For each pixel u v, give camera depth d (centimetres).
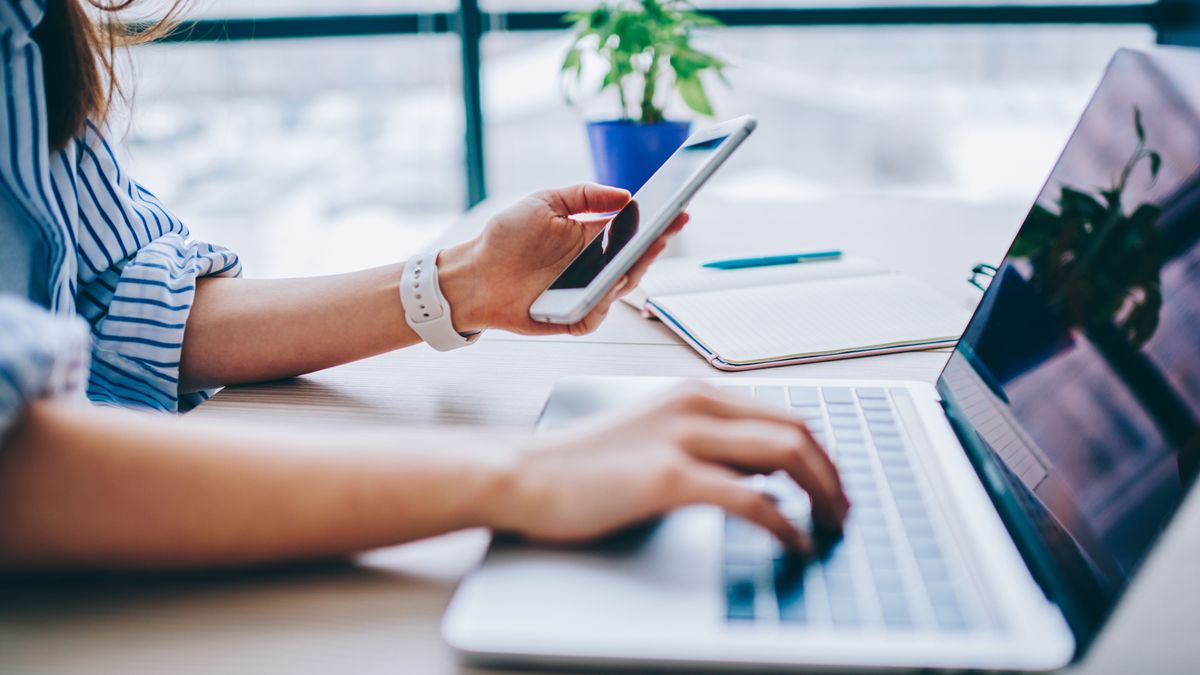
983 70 216
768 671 34
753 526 42
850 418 55
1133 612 38
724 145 59
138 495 38
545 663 34
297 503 39
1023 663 33
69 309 61
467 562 43
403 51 194
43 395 38
